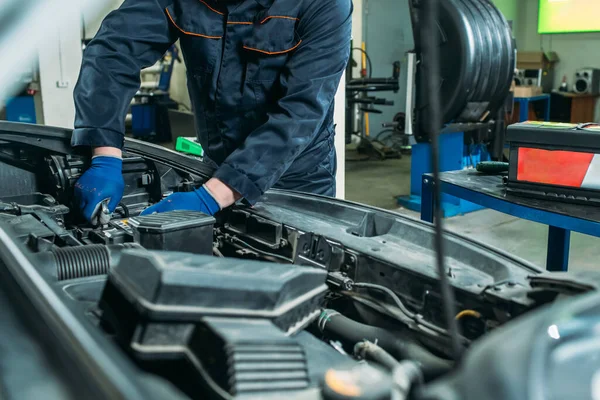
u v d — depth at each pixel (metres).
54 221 1.30
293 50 1.60
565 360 0.48
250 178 1.40
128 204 1.57
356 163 6.04
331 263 1.12
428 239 1.12
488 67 3.56
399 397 0.53
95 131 1.51
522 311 0.84
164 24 1.67
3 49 1.20
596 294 0.57
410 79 3.90
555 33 6.74
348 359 0.80
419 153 4.29
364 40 6.45
